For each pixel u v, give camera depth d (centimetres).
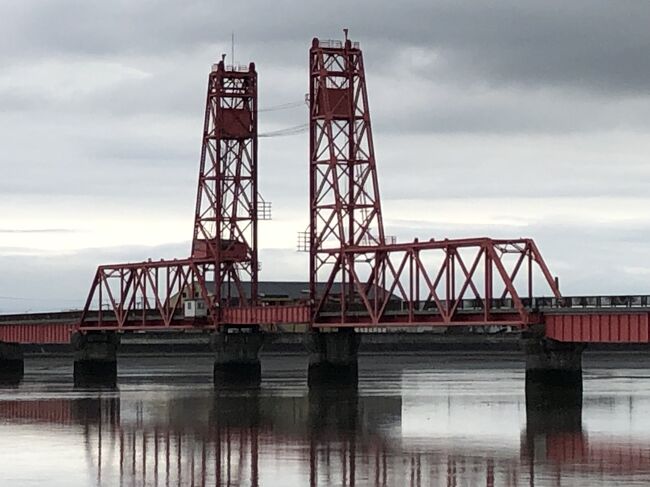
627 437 9525
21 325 19350
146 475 8025
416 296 14138
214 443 9431
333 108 15388
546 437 9562
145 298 17988
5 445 9388
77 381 17350
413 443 9281
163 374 19062
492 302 13488
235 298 18250
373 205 15400
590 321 12225
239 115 17125
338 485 7606
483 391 14538
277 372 19638
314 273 15788
